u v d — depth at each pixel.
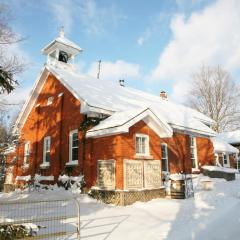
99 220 10.28
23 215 10.98
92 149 16.81
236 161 37.59
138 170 15.13
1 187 25.56
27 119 24.92
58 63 24.38
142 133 16.03
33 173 22.31
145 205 13.49
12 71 14.33
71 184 17.55
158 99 31.55
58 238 7.75
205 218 10.23
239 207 11.86
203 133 25.39
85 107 16.86
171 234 8.27
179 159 23.25
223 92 54.41
